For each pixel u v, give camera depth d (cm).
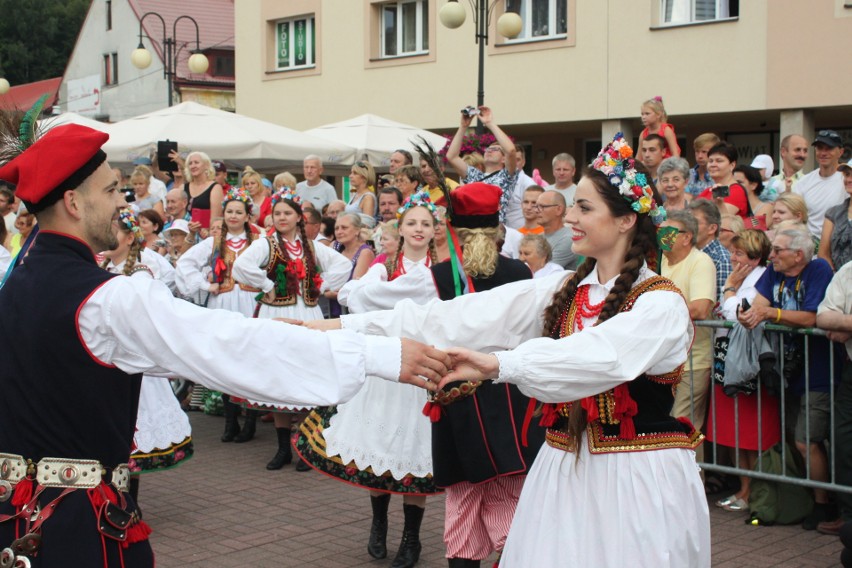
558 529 291
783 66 1252
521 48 1516
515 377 274
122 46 3131
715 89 1315
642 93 1388
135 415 262
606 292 301
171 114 1190
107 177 260
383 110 1741
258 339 248
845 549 427
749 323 519
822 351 520
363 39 1764
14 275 255
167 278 730
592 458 290
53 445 243
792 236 524
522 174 823
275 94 1941
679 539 286
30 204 255
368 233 814
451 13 1105
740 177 743
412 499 471
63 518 240
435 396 394
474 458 388
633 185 293
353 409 478
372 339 261
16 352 244
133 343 244
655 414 293
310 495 606
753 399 544
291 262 712
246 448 738
